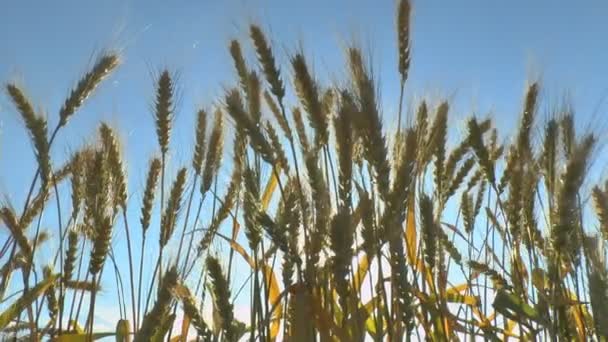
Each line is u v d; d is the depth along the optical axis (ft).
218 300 1.59
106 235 1.84
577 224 1.91
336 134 1.76
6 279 1.99
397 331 1.68
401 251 1.70
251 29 2.00
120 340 1.84
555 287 1.87
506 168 2.29
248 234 1.80
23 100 2.07
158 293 1.59
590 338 1.96
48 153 2.05
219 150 2.26
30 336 1.88
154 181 2.16
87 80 2.15
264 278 1.81
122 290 1.96
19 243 2.00
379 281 1.72
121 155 2.19
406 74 2.13
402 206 1.71
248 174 1.85
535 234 2.08
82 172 2.09
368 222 1.69
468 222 2.39
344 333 1.58
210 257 1.63
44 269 2.10
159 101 2.26
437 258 2.03
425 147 2.01
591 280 1.84
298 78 1.86
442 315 1.90
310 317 1.58
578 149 1.88
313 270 1.62
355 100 1.76
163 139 2.23
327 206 1.70
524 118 2.14
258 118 1.91
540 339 2.00
